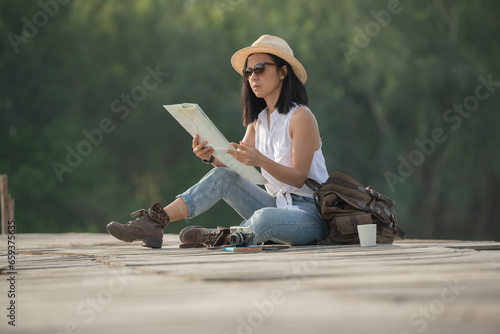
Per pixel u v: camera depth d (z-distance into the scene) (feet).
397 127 189.98
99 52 209.36
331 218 28.76
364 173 193.36
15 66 188.44
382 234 29.32
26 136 188.96
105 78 208.64
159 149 218.18
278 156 30.83
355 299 11.77
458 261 18.37
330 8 191.42
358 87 186.70
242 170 28.48
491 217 196.13
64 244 38.27
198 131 28.22
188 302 12.04
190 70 203.21
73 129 195.52
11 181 183.32
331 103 187.83
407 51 179.11
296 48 190.49
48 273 18.10
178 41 208.64
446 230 195.21
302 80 31.53
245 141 33.50
